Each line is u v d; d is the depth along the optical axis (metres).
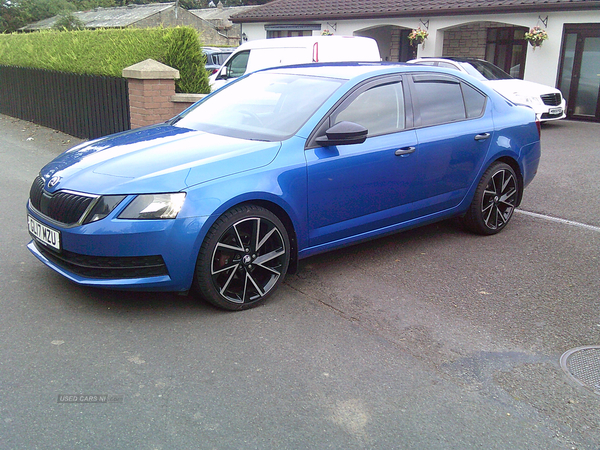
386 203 4.75
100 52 10.70
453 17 17.22
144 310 3.89
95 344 3.42
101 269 3.59
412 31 19.38
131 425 2.71
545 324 3.90
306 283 4.49
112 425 2.71
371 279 4.60
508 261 5.07
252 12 23.02
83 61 10.98
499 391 3.13
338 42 11.06
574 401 3.05
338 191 4.36
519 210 6.72
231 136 4.35
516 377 3.26
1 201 6.45
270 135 4.27
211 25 49.41
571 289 4.48
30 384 2.99
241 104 4.86
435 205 5.19
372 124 4.62
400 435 2.74
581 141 11.79
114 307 3.92
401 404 2.98
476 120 5.42
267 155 3.99
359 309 4.05
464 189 5.39
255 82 5.15
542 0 15.59
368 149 4.49
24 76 13.08
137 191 3.53
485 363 3.39
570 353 3.53
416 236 5.76
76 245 3.58
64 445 2.55
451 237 5.73
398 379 3.20
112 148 4.23
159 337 3.54
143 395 2.95
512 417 2.91
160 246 3.53
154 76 8.77
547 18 15.45
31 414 2.75
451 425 2.83
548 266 4.96
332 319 3.88
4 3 47.31
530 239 5.69
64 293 4.09
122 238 3.49
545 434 2.79
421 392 3.09
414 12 17.70
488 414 2.93
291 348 3.48
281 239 4.06
